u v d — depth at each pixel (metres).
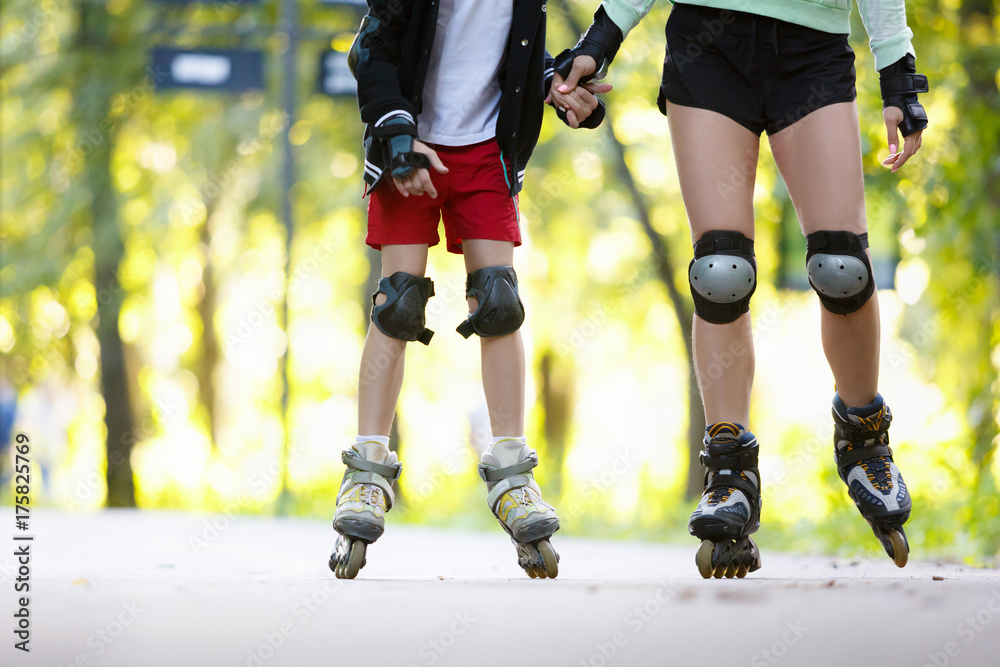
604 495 45.38
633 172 40.81
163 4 39.06
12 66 43.84
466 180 9.43
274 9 39.25
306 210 47.19
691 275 8.92
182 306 59.88
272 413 63.34
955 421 20.86
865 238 8.82
